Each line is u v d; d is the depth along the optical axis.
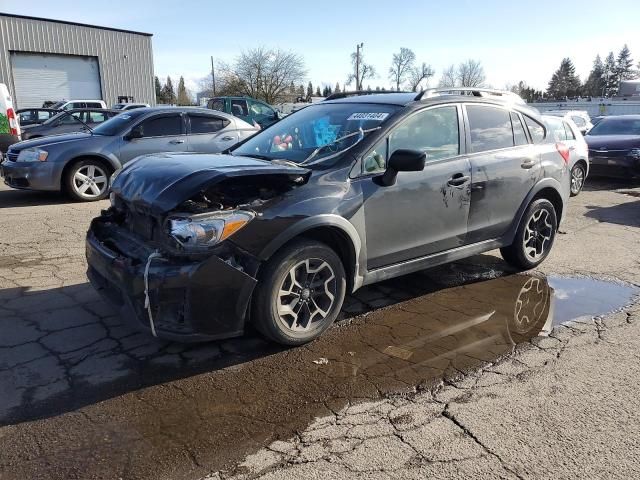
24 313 4.24
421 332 4.12
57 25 28.69
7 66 27.55
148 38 32.50
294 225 3.52
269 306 3.54
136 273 3.22
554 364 3.63
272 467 2.56
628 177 11.98
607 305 4.74
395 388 3.30
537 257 5.61
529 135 5.41
